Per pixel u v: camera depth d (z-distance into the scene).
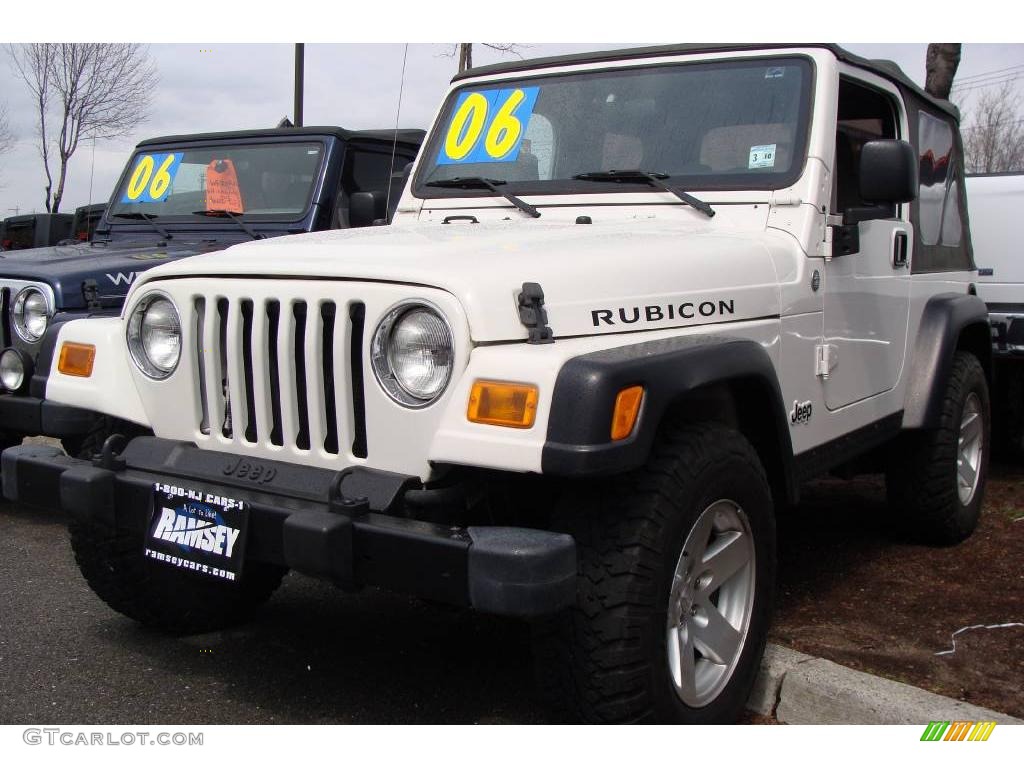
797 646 3.20
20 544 4.64
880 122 4.11
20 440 4.80
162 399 2.81
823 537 4.60
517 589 2.07
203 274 2.72
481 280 2.30
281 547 2.38
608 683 2.30
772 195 3.20
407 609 3.79
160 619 3.37
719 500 2.54
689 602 2.53
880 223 3.75
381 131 6.02
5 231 11.15
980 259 6.03
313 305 2.48
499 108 3.81
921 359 4.12
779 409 2.78
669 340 2.49
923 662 3.07
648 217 3.29
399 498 2.35
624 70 3.65
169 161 6.26
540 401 2.14
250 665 3.24
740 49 3.47
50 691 3.02
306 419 2.57
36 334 4.61
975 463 4.61
